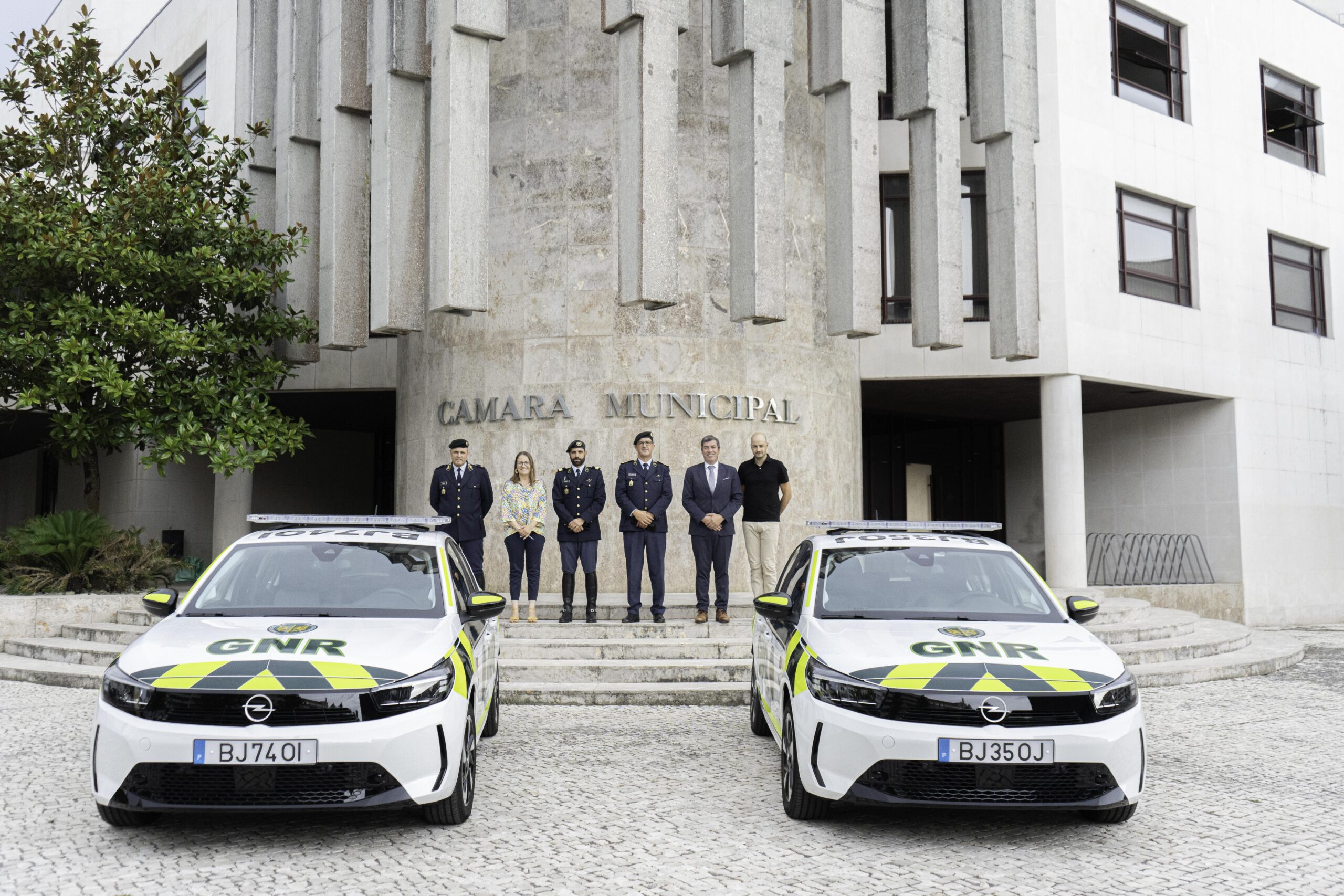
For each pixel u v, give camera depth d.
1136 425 21.11
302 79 15.61
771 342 15.21
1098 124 18.34
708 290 14.91
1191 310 19.38
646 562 14.42
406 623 5.93
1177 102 20.16
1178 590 18.67
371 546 6.88
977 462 23.75
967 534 8.04
